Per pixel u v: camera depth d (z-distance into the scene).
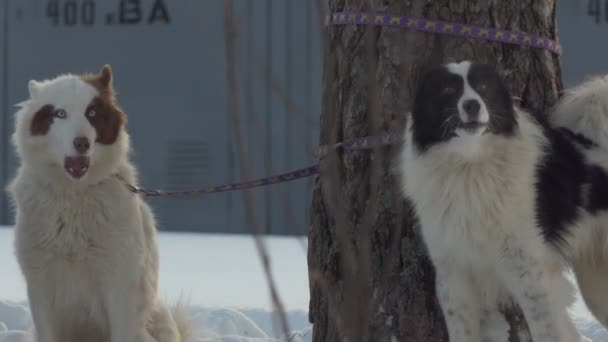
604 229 7.05
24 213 7.41
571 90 7.17
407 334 6.89
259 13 20.05
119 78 21.69
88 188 7.39
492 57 6.84
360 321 3.64
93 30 21.92
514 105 6.70
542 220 6.54
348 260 3.63
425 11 6.76
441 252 6.65
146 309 7.68
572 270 7.33
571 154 6.91
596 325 9.32
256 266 15.64
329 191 3.71
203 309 10.17
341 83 7.02
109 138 7.48
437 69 6.47
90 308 7.63
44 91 7.46
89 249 7.40
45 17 22.22
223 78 20.97
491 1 6.79
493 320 6.95
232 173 20.94
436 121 6.43
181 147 21.25
